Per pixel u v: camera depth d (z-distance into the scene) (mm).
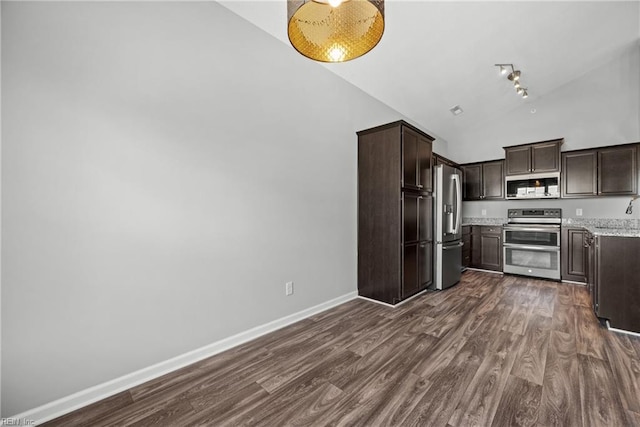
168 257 1940
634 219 4082
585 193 4234
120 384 1730
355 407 1562
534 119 4879
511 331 2490
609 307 2520
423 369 1913
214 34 2186
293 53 2781
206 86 2133
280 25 2500
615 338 2336
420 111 4633
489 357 2055
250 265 2418
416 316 2869
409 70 3514
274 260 2605
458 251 4152
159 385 1780
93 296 1645
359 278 3541
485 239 5039
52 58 1510
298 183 2822
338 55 1530
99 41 1659
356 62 3176
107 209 1690
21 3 1423
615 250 2502
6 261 1394
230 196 2277
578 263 4117
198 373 1907
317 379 1822
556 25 3209
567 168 4383
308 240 2928
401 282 3166
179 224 1992
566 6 2947
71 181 1571
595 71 4348
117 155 1727
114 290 1718
